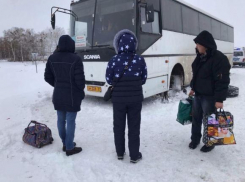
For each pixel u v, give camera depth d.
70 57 3.37
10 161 3.53
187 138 4.40
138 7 5.87
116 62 3.20
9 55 64.50
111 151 3.85
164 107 6.73
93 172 3.21
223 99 3.28
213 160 3.52
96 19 6.42
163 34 7.02
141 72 3.29
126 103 3.21
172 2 7.63
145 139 4.39
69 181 3.01
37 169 3.29
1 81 14.82
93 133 4.73
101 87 6.31
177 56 7.96
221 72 3.25
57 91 3.45
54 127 5.08
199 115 3.76
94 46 6.32
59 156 3.64
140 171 3.23
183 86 8.57
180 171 3.23
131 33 3.26
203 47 3.35
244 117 5.61
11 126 5.10
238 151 3.79
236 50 26.17
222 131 3.29
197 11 9.62
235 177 3.06
